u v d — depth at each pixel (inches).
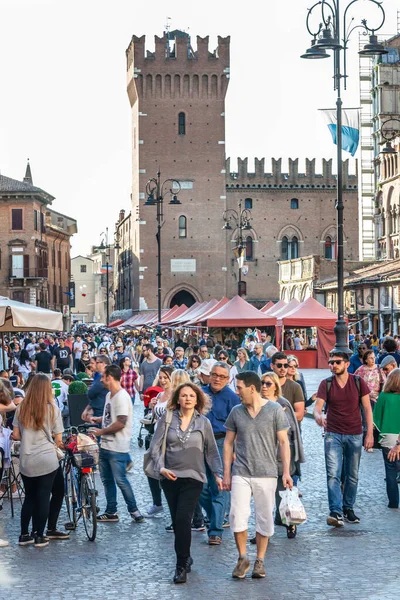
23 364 2305.6
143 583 628.1
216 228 5807.1
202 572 658.2
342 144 1817.2
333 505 801.6
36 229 5846.5
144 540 764.0
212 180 5816.9
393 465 872.9
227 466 663.8
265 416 656.4
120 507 910.4
